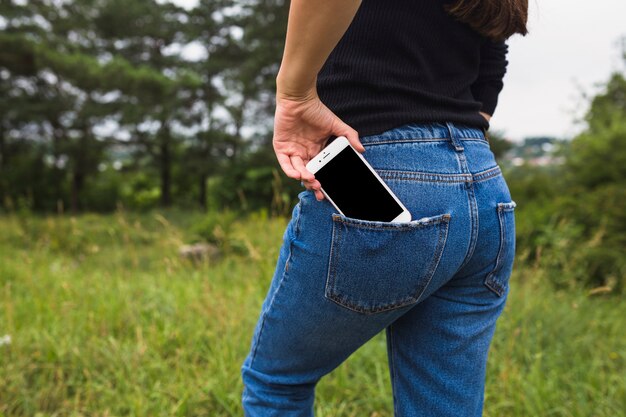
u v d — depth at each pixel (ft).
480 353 3.37
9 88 63.57
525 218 19.93
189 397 7.04
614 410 6.87
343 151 2.92
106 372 7.72
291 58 2.70
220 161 67.92
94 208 72.13
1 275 14.14
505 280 3.39
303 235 3.02
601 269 16.02
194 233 21.75
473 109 3.22
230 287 12.51
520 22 3.17
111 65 51.70
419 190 2.85
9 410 6.64
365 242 2.81
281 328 3.27
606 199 19.81
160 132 66.69
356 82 2.90
